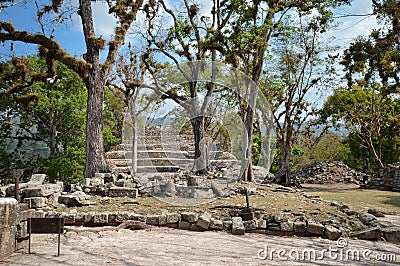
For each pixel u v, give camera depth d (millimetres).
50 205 9133
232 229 7840
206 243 6891
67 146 20484
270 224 8062
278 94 24172
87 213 8250
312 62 24219
